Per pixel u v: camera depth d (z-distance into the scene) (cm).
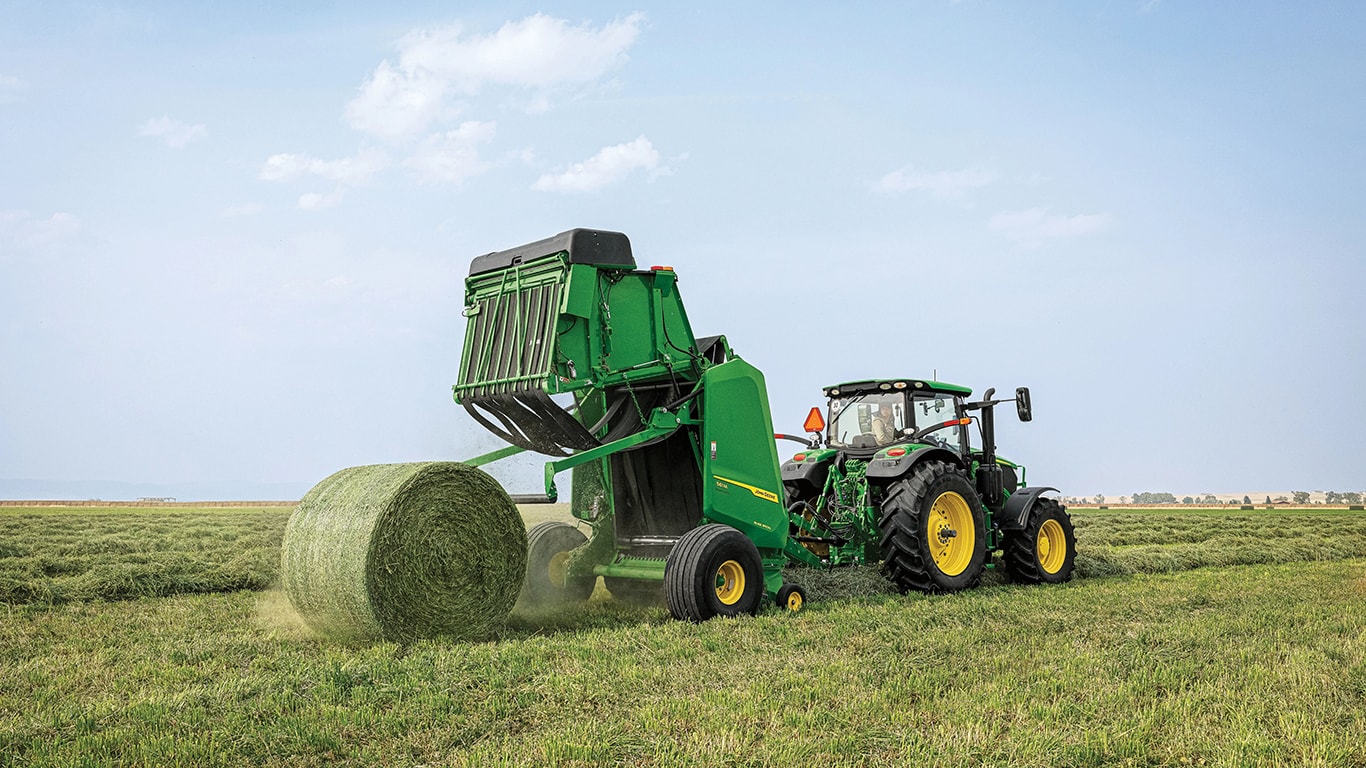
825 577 883
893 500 901
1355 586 948
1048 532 1052
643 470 820
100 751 390
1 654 598
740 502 783
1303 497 7631
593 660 550
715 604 708
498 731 426
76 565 1096
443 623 616
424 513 609
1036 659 559
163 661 569
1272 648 591
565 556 838
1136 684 494
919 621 692
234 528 1981
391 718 434
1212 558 1331
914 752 388
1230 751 388
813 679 504
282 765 382
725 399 785
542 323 705
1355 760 381
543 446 752
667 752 385
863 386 1023
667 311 781
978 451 1073
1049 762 379
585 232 709
